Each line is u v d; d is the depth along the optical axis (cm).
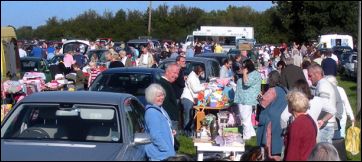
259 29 4209
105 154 666
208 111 1416
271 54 3391
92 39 5747
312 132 673
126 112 768
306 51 2692
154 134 744
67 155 655
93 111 756
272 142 834
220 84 1588
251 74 1280
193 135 1268
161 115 755
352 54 3569
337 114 909
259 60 3322
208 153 882
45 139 719
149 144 743
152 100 759
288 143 678
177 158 643
